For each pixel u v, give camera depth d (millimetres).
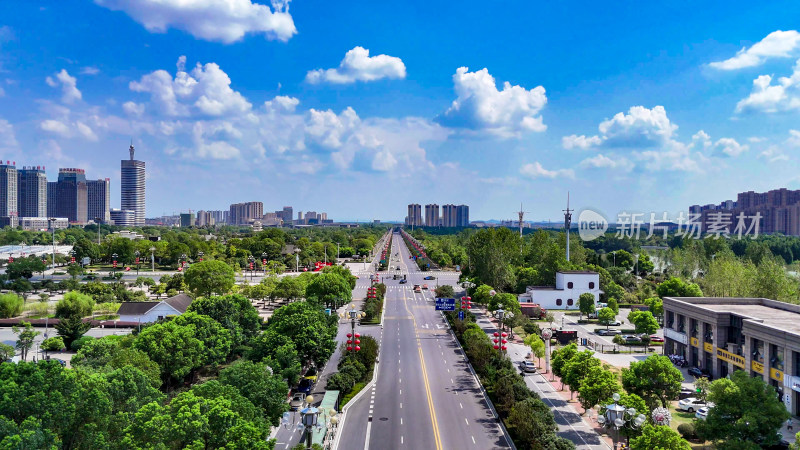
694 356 89875
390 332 116750
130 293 145875
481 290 138250
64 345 97625
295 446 54000
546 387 79188
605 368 67688
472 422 64625
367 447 57250
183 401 43844
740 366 77000
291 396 72000
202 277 134125
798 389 64625
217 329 79312
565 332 107312
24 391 41906
